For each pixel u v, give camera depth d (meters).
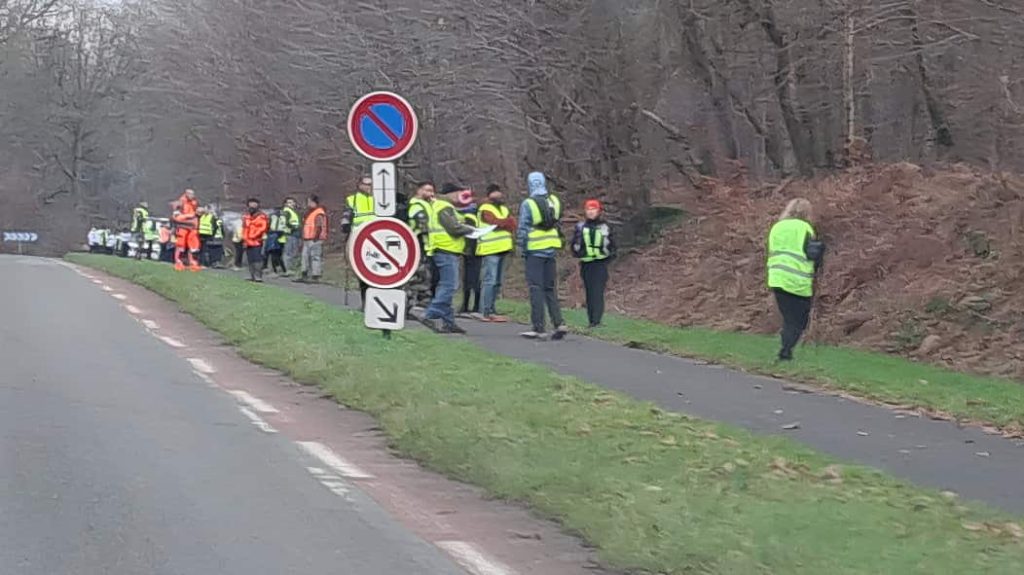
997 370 17.25
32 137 86.69
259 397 13.10
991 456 10.71
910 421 12.26
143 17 59.56
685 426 11.14
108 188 89.31
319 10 34.84
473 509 8.73
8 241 83.19
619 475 9.16
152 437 10.80
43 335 17.92
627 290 27.67
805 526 7.76
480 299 21.98
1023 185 21.94
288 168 48.09
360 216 23.00
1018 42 23.14
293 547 7.68
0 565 7.15
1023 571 6.94
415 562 7.45
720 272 25.00
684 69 29.86
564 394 12.53
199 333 18.86
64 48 85.94
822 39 26.80
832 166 28.09
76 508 8.42
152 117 61.25
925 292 19.83
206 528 8.04
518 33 29.53
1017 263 19.61
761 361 15.70
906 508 8.41
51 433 10.81
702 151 30.83
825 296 21.02
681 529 7.66
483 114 31.64
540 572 7.30
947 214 21.92
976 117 26.64
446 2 30.12
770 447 10.34
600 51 29.55
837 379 14.47
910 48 25.59
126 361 15.46
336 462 10.10
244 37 44.19
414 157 33.56
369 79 33.19
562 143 31.19
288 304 21.55
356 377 13.31
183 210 34.00
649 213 30.36
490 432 10.58
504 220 21.11
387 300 15.83
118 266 35.81
